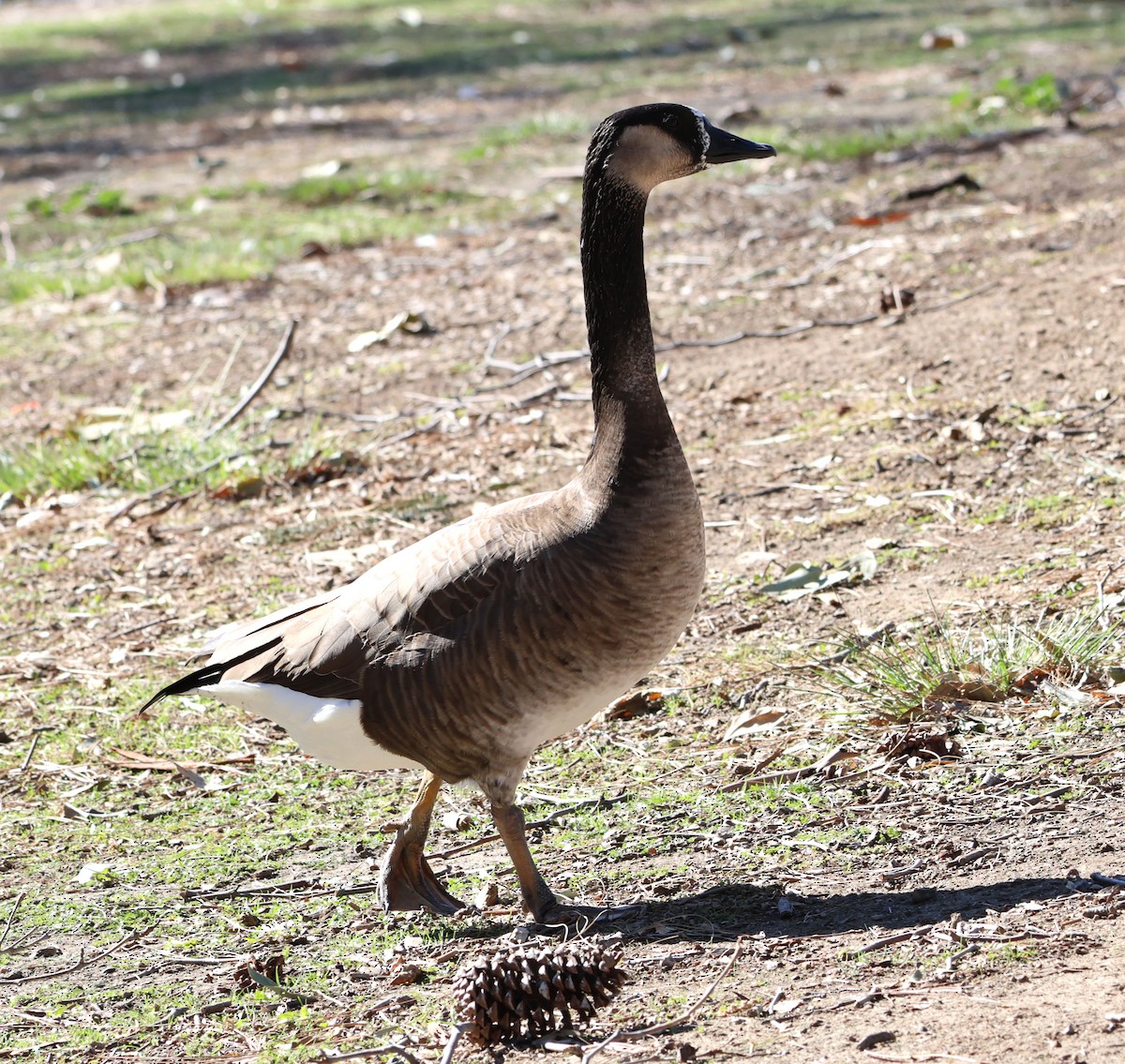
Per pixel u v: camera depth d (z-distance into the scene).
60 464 14.93
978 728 8.78
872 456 12.94
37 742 10.15
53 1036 6.74
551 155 25.89
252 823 8.94
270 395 16.53
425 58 37.66
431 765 7.32
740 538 12.01
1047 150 21.66
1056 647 9.23
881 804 8.09
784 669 9.94
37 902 8.15
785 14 40.25
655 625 7.14
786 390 14.64
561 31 40.47
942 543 11.30
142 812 9.17
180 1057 6.45
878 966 6.45
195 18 46.12
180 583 12.50
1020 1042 5.64
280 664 7.47
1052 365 13.86
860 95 28.27
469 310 18.41
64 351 18.50
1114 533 10.87
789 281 17.67
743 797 8.43
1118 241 16.69
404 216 22.84
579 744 9.43
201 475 14.51
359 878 8.12
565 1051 6.08
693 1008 6.25
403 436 14.93
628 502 7.04
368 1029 6.51
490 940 7.32
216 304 19.67
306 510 13.70
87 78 38.44
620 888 7.59
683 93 30.19
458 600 7.05
